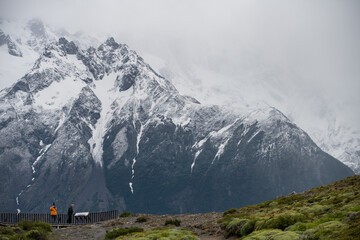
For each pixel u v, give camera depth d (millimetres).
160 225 61594
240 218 55281
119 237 51188
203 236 53000
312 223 40469
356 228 33625
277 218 45031
